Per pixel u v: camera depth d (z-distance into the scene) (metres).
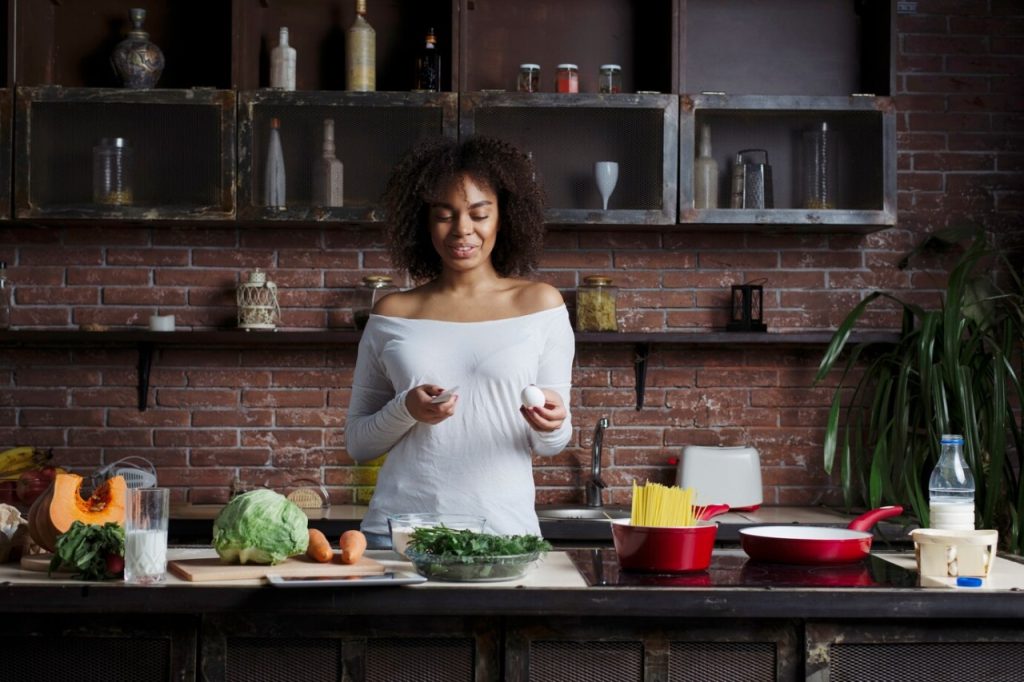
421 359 2.46
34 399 4.07
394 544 2.09
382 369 2.56
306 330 4.10
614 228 4.11
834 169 3.89
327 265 4.14
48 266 4.09
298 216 3.76
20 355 4.08
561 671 1.88
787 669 1.88
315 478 4.10
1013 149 4.25
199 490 4.09
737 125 3.89
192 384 4.10
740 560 2.16
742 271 4.21
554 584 1.86
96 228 4.10
